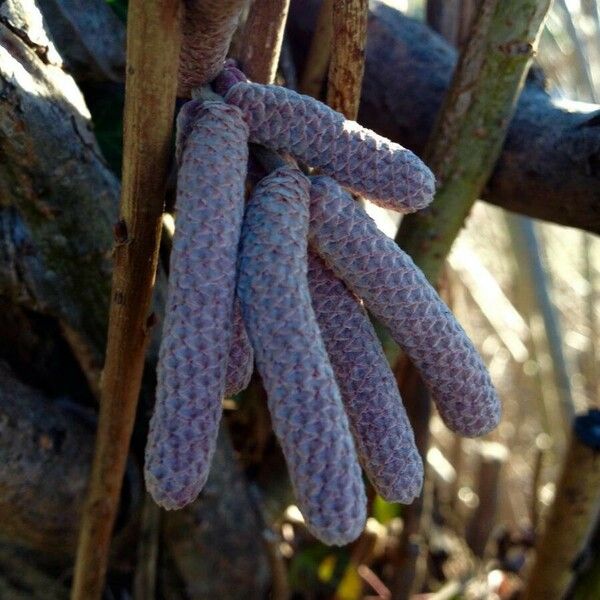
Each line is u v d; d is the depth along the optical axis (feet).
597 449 0.46
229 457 0.47
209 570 0.49
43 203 0.35
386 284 0.25
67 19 0.39
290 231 0.24
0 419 0.38
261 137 0.26
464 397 0.26
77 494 0.43
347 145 0.26
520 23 0.37
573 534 0.49
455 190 0.40
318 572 0.64
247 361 0.27
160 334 0.41
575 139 0.39
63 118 0.34
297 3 0.46
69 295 0.38
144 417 0.43
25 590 0.49
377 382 0.26
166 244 0.39
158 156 0.26
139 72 0.24
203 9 0.23
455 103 0.39
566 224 0.41
